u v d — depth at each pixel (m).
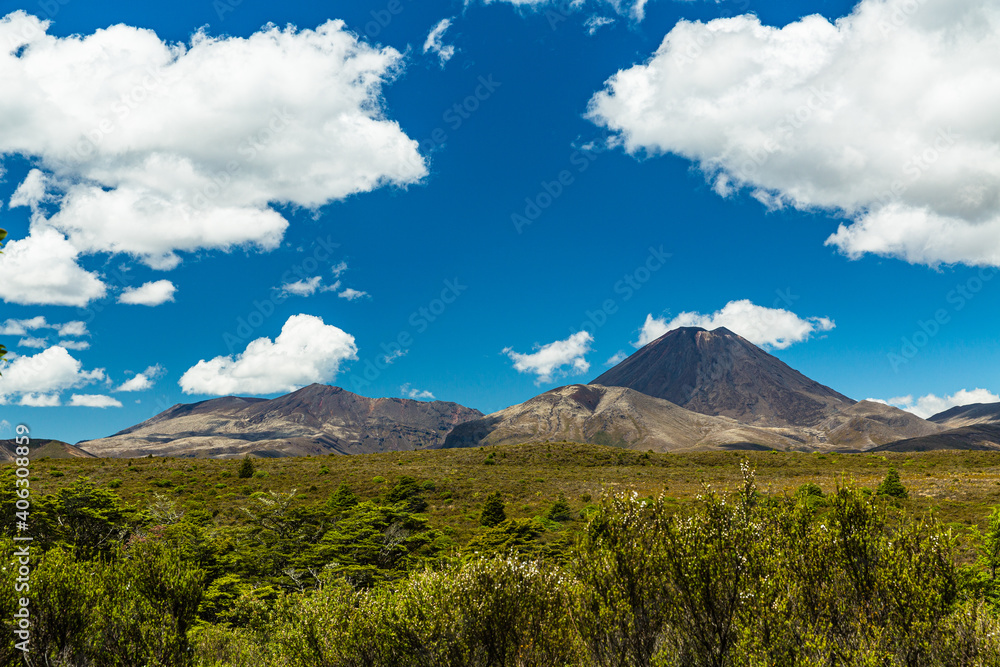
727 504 8.59
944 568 7.75
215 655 12.83
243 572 24.88
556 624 8.87
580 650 8.56
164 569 11.63
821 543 8.08
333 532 27.83
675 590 8.13
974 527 23.44
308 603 10.64
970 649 7.18
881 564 7.84
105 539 26.22
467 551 28.25
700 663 7.77
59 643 10.17
